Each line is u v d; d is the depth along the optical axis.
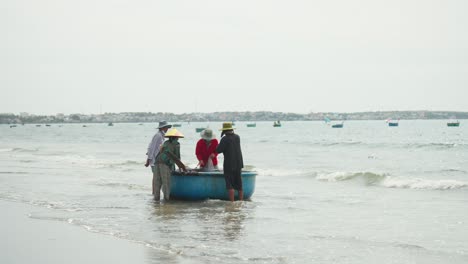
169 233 10.27
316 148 50.44
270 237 9.88
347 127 161.62
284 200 14.87
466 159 34.84
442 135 88.81
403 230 10.49
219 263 8.09
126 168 26.28
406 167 29.02
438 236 9.92
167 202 14.20
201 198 14.24
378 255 8.52
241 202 14.10
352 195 16.11
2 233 10.40
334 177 21.42
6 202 14.54
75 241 9.65
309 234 10.12
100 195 15.70
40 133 129.75
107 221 11.53
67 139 85.88
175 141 14.42
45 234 10.28
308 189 17.92
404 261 8.13
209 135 14.94
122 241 9.62
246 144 60.50
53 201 14.55
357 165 30.78
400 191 17.28
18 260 8.36
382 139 73.75
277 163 32.97
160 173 14.27
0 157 36.06
